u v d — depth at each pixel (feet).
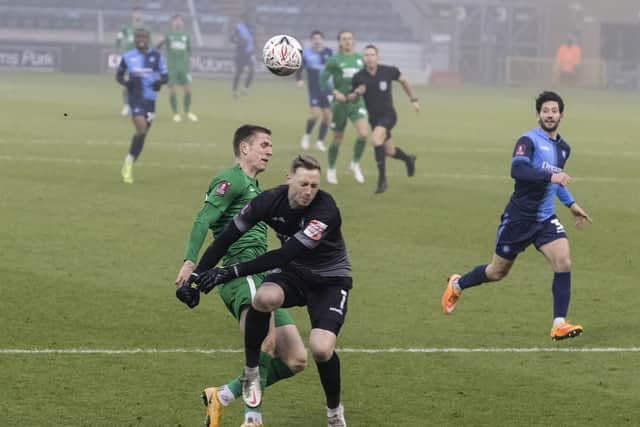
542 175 63.41
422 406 52.49
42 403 51.44
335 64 130.31
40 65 355.97
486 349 62.80
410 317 69.87
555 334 63.16
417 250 91.04
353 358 60.59
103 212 103.35
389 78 120.06
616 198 122.52
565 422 50.37
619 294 77.05
